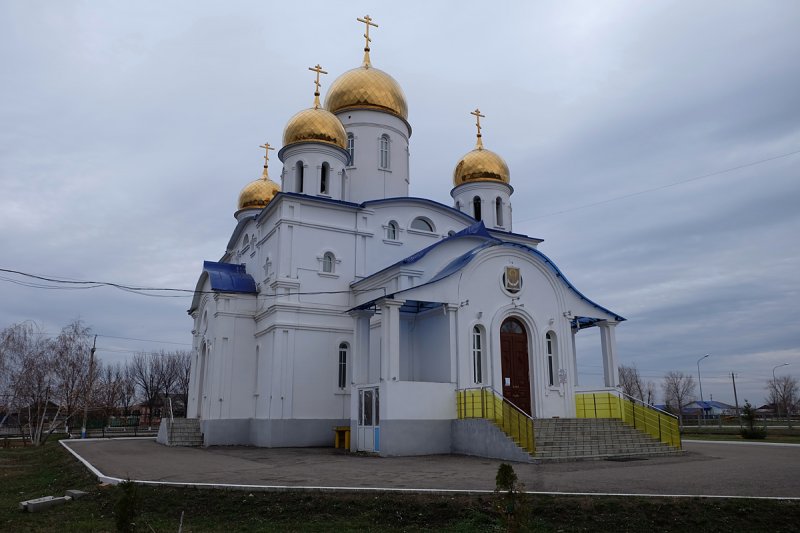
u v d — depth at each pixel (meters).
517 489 8.89
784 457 18.91
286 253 27.55
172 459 20.06
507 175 36.38
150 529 10.52
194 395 33.56
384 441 20.62
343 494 12.27
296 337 26.97
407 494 12.08
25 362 42.56
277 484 13.35
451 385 22.16
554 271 25.23
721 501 11.42
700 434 38.09
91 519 11.41
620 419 22.52
